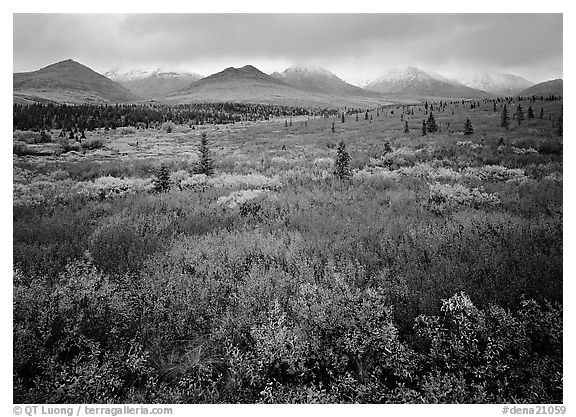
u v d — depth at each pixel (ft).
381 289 14.67
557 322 13.17
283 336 12.46
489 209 29.81
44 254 20.43
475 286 15.52
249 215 30.27
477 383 12.16
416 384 12.11
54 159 87.56
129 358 12.42
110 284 16.11
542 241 19.70
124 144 154.51
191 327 14.15
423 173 52.06
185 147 145.28
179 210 33.30
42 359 12.52
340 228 25.40
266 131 208.95
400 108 313.73
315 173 56.03
